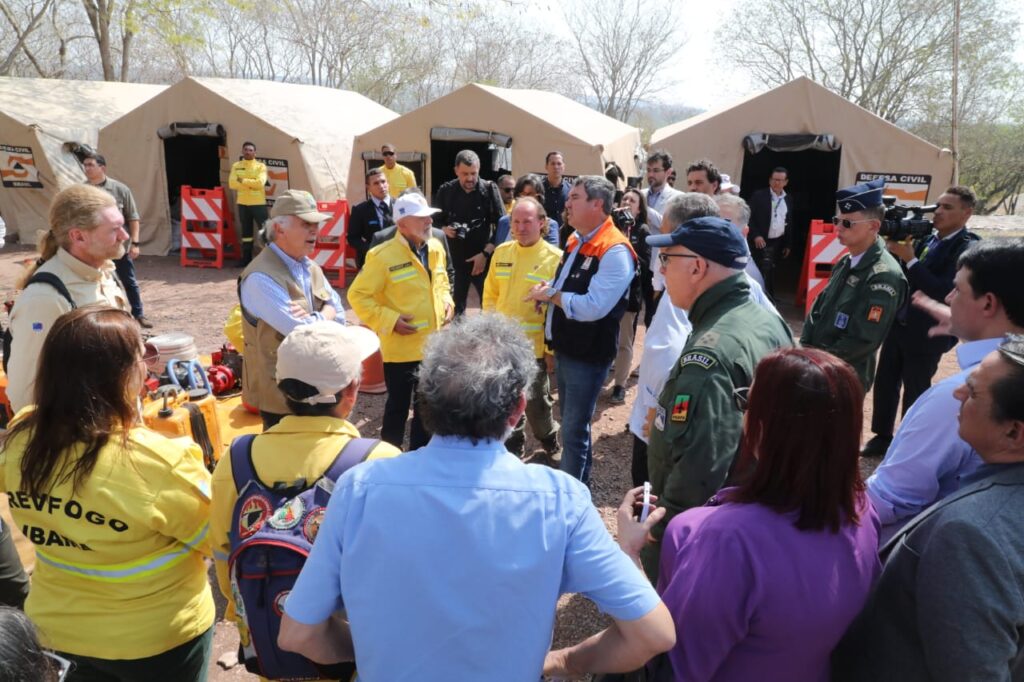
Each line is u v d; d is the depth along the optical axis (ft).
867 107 94.94
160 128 41.34
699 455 7.02
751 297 8.06
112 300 10.88
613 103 127.65
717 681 5.43
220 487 6.41
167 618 6.75
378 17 96.73
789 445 5.26
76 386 6.24
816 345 13.35
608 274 12.46
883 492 7.02
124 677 6.80
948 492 6.83
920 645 5.03
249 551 5.96
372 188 28.68
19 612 3.84
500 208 26.76
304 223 11.57
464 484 4.69
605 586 4.73
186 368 13.38
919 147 32.81
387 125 37.09
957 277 7.36
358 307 14.61
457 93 35.47
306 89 49.34
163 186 42.63
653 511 6.50
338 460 6.29
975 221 77.10
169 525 6.54
